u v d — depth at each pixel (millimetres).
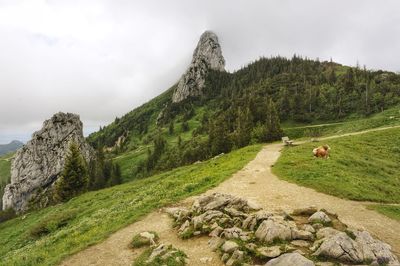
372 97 163750
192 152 144000
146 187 52312
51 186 154250
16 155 167625
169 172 68062
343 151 49875
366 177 36125
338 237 15859
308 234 17547
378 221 22609
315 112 174250
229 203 24547
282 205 25969
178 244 19984
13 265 21406
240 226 20531
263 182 34250
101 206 44969
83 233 26672
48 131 169250
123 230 23594
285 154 51438
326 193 29453
